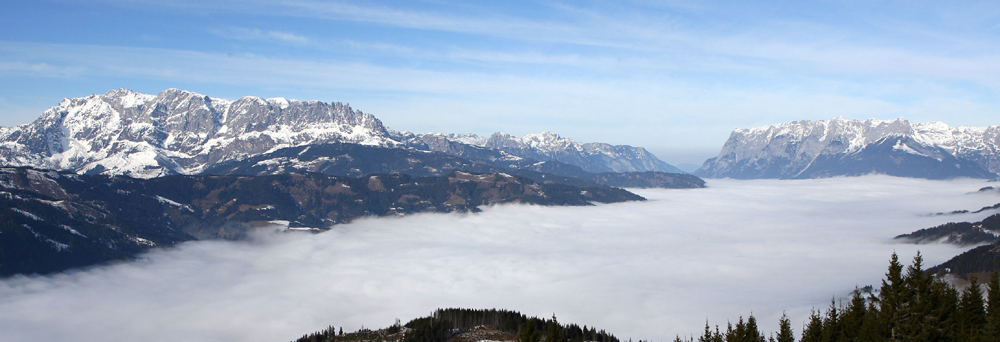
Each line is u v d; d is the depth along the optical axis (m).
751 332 165.12
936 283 146.50
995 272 160.75
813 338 159.75
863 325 148.00
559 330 176.50
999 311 140.50
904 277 148.25
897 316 143.12
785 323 169.75
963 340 134.50
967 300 148.38
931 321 139.38
